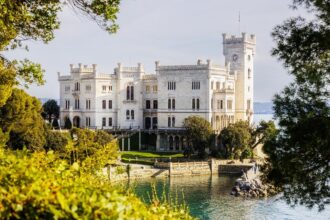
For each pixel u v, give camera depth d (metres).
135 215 11.31
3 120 84.12
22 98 85.31
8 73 24.33
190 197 79.44
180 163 105.06
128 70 146.12
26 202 10.45
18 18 22.59
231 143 114.44
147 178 99.12
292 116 26.22
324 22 25.14
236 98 146.38
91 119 145.50
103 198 10.80
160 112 140.25
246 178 87.75
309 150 24.88
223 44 148.25
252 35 149.38
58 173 13.17
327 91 26.20
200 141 115.50
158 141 135.88
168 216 14.19
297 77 26.28
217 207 71.94
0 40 22.52
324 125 24.23
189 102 135.38
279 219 64.12
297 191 26.30
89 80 145.88
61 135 92.69
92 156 22.66
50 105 162.50
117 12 23.03
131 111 145.50
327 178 25.42
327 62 25.77
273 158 26.16
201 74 133.38
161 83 139.88
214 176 105.56
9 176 11.72
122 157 116.25
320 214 65.75
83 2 22.69
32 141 86.62
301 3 25.58
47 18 23.38
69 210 10.09
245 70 145.75
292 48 25.47
